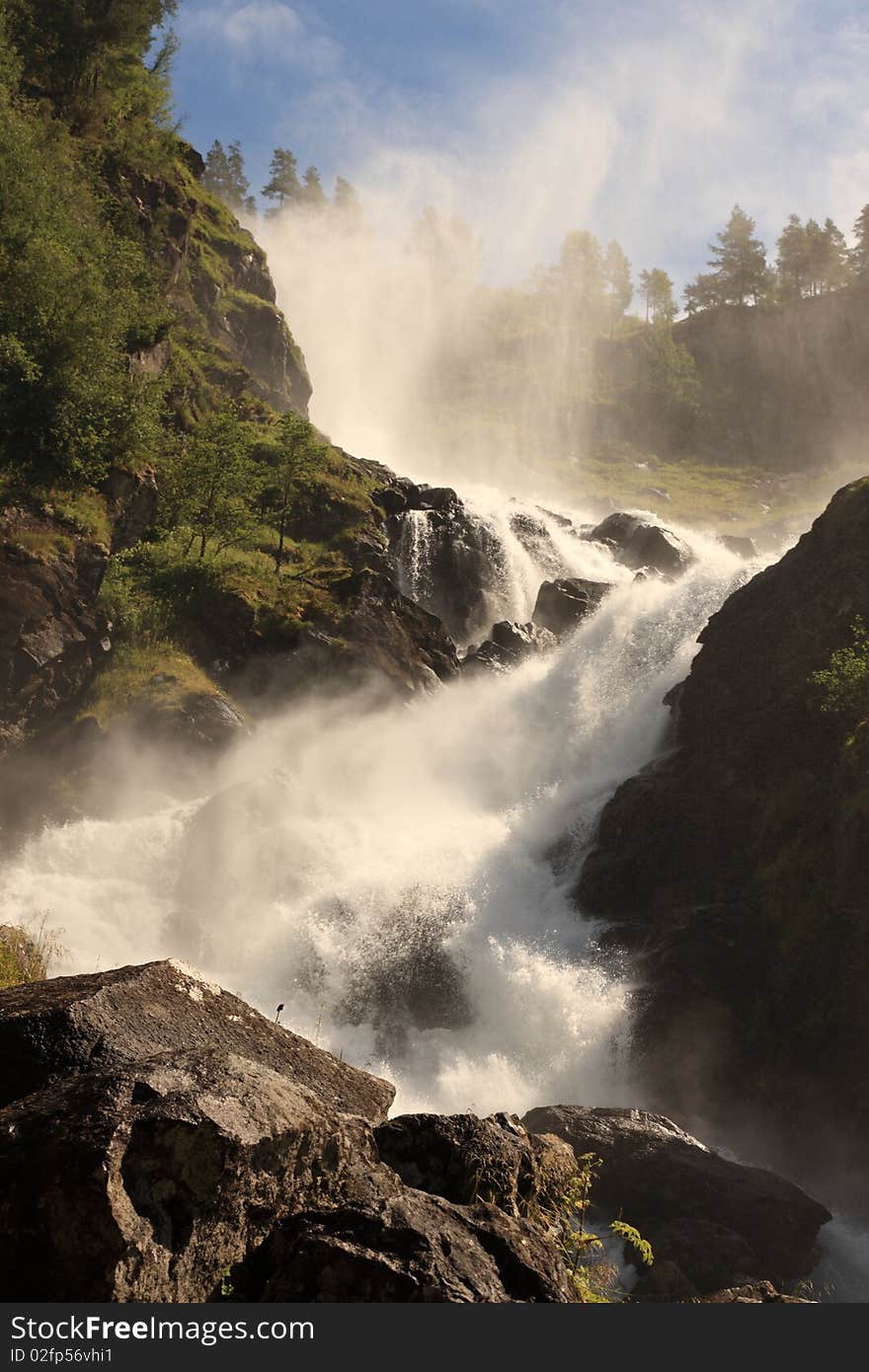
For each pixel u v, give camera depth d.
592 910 24.48
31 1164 4.13
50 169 40.97
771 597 26.52
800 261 154.25
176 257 55.91
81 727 28.34
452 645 37.44
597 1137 16.12
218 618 33.78
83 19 53.03
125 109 55.72
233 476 39.62
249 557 40.31
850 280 153.75
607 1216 15.54
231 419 41.50
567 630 41.62
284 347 68.31
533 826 28.05
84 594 29.28
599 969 22.14
